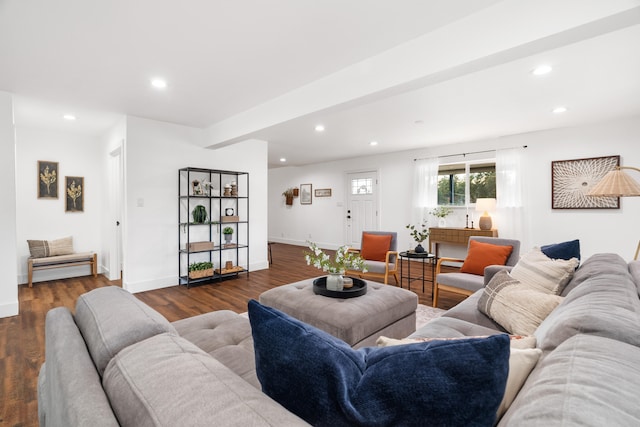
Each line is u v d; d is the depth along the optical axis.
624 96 3.22
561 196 4.59
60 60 2.42
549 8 1.60
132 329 0.90
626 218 4.16
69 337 0.97
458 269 5.55
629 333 0.78
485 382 0.60
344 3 1.76
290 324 0.77
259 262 5.37
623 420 0.47
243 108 3.61
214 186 4.72
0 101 2.99
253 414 0.56
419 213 6.17
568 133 4.53
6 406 1.72
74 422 0.60
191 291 4.02
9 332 2.68
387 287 2.66
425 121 4.16
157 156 4.12
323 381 0.66
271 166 9.00
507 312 1.71
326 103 2.75
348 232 7.46
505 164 5.07
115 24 1.95
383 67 2.32
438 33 2.02
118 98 3.26
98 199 4.96
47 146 4.54
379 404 0.63
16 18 1.87
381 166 6.79
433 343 0.68
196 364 0.72
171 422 0.54
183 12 1.84
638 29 1.99
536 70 2.60
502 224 5.12
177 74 2.70
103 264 4.95
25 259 4.35
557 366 0.67
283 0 1.74
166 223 4.23
